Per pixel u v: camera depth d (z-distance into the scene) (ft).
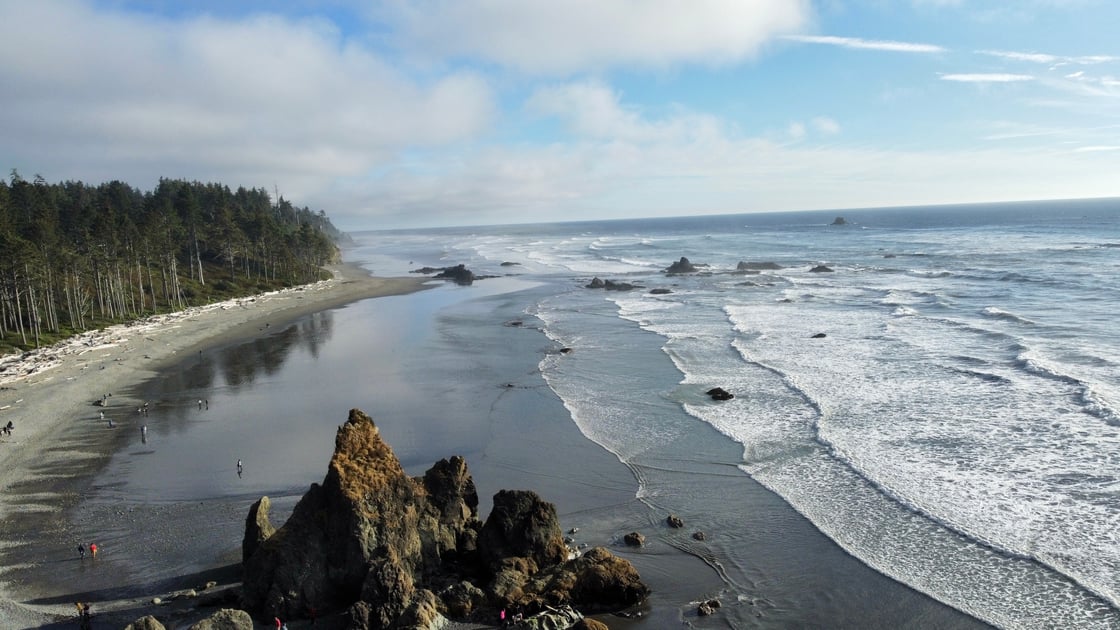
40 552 95.91
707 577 86.94
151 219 354.33
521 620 78.13
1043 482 104.99
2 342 246.68
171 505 110.42
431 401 166.40
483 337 246.88
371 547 83.05
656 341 226.17
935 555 88.38
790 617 77.92
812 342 209.87
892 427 132.16
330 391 178.81
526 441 136.77
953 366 170.30
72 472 126.11
